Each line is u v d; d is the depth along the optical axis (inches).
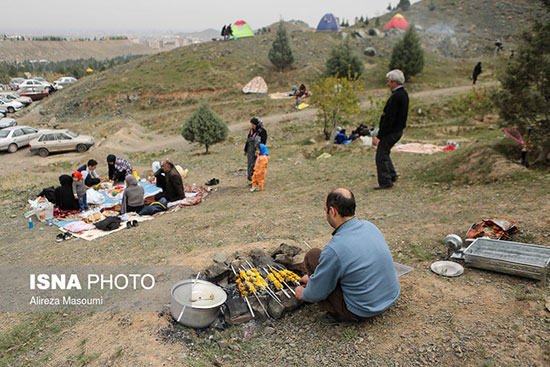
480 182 309.3
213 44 2046.0
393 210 275.3
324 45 2003.0
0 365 144.2
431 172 366.3
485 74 1449.3
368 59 1784.0
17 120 1443.2
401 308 145.6
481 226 200.5
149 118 1323.8
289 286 170.9
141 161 765.3
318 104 799.7
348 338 132.3
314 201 337.1
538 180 275.1
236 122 1223.5
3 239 318.7
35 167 812.0
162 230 295.3
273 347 135.3
